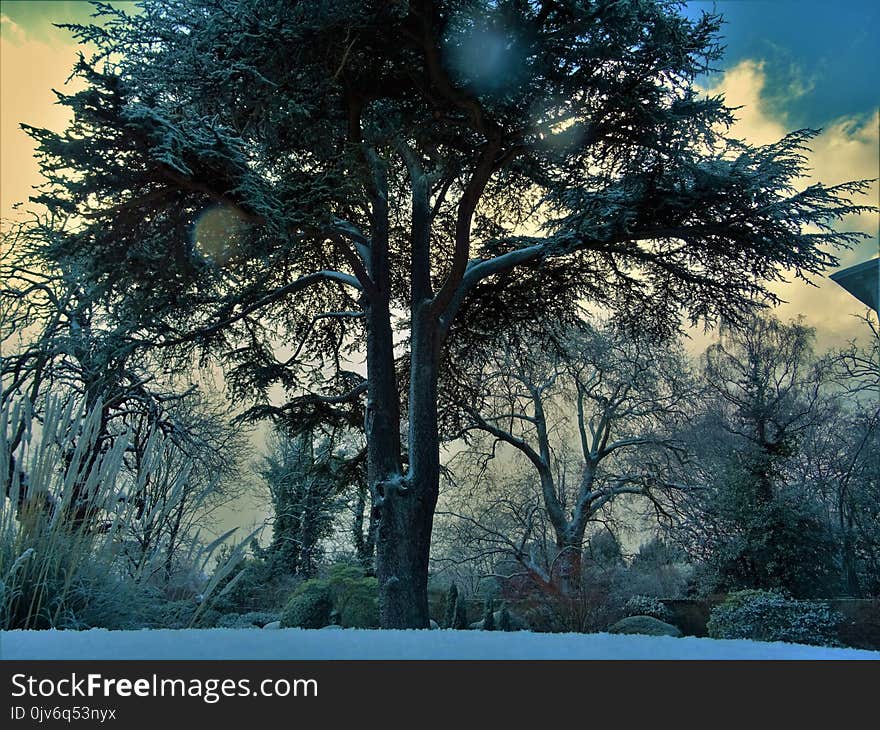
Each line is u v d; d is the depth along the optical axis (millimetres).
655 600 14602
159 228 7746
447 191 10984
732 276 9844
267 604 15492
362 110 8555
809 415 17641
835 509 17391
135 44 7680
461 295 9969
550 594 15062
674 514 17562
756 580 14961
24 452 3127
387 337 10156
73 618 2709
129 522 3303
